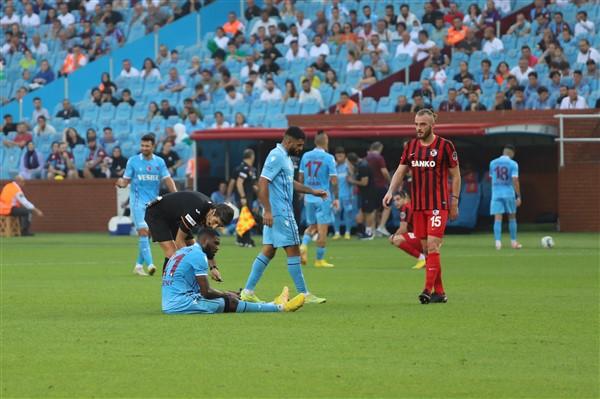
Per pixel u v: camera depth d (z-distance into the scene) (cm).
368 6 10638
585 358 2703
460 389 2333
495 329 3203
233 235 9112
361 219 8600
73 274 5391
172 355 2748
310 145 9100
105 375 2494
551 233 8606
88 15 12188
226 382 2412
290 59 10394
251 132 8831
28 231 9269
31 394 2297
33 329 3225
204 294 3575
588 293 4269
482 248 7100
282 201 3862
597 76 9056
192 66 10738
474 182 8912
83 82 11294
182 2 11838
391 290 4466
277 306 3625
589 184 8638
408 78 9675
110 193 9656
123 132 10319
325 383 2397
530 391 2314
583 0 9975
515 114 8719
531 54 9506
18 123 10794
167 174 5378
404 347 2870
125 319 3450
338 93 9925
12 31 12069
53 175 9931
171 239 4238
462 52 9712
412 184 3928
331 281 4906
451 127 8431
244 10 11419
